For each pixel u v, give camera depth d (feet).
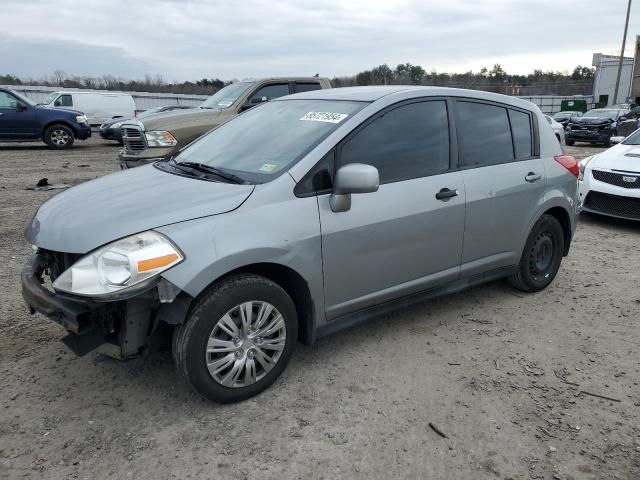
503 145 13.99
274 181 10.02
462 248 12.91
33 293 9.16
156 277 8.43
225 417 9.39
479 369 11.18
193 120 26.09
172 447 8.60
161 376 10.61
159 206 9.36
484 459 8.47
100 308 8.76
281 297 9.89
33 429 8.95
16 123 53.36
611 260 18.90
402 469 8.22
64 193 11.19
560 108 160.97
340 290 10.81
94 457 8.33
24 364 10.91
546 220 15.11
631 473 8.25
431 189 11.97
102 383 10.32
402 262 11.70
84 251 8.76
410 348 12.02
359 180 9.81
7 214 23.45
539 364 11.46
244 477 7.99
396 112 11.76
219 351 9.30
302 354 11.66
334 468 8.21
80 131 56.75
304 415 9.49
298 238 9.87
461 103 13.15
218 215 9.25
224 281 9.27
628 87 176.76
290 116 12.32
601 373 11.14
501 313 14.07
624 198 22.95
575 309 14.44
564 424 9.39
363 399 10.00
